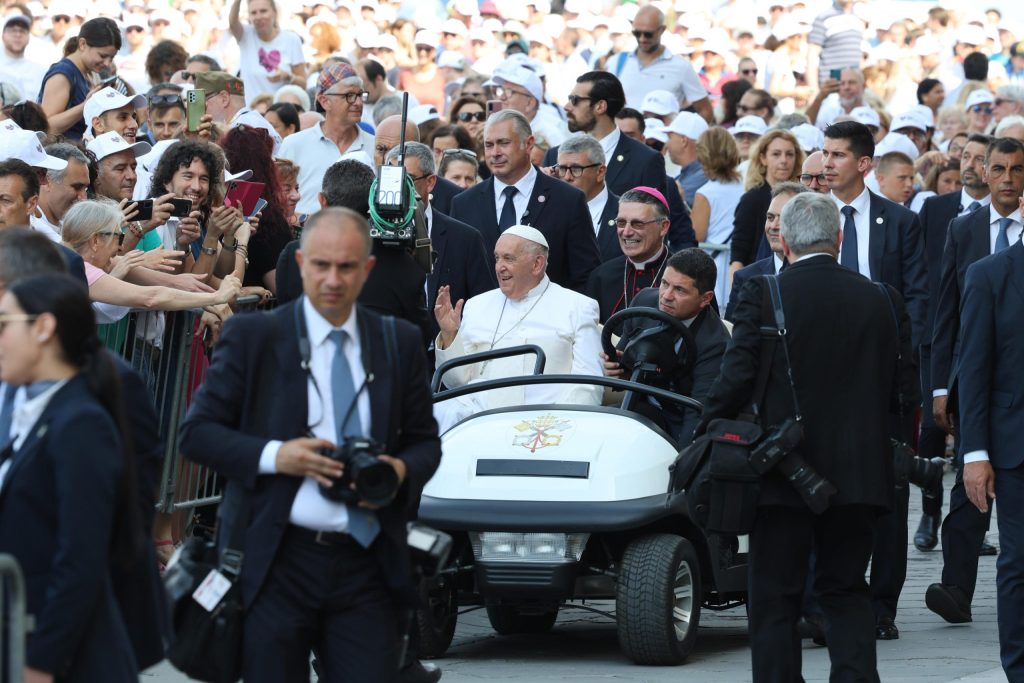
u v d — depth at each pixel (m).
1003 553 24.34
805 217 21.89
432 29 69.31
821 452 21.38
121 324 28.16
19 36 50.47
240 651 16.77
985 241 31.94
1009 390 24.44
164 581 16.92
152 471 16.36
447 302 30.75
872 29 78.19
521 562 25.58
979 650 28.00
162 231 32.22
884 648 28.27
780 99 72.38
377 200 22.80
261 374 16.92
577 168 38.03
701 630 30.61
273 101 51.91
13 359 14.89
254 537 16.67
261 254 32.19
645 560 25.62
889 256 33.69
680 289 28.47
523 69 45.50
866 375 21.59
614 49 68.62
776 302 21.53
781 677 21.33
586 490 25.80
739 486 21.19
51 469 14.68
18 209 25.39
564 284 35.84
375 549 16.92
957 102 64.06
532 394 29.70
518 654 27.38
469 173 42.41
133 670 15.05
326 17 67.00
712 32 75.19
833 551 21.88
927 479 26.25
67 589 14.36
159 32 68.81
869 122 56.91
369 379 17.06
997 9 82.38
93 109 35.38
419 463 17.09
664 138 53.88
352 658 16.80
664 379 28.56
